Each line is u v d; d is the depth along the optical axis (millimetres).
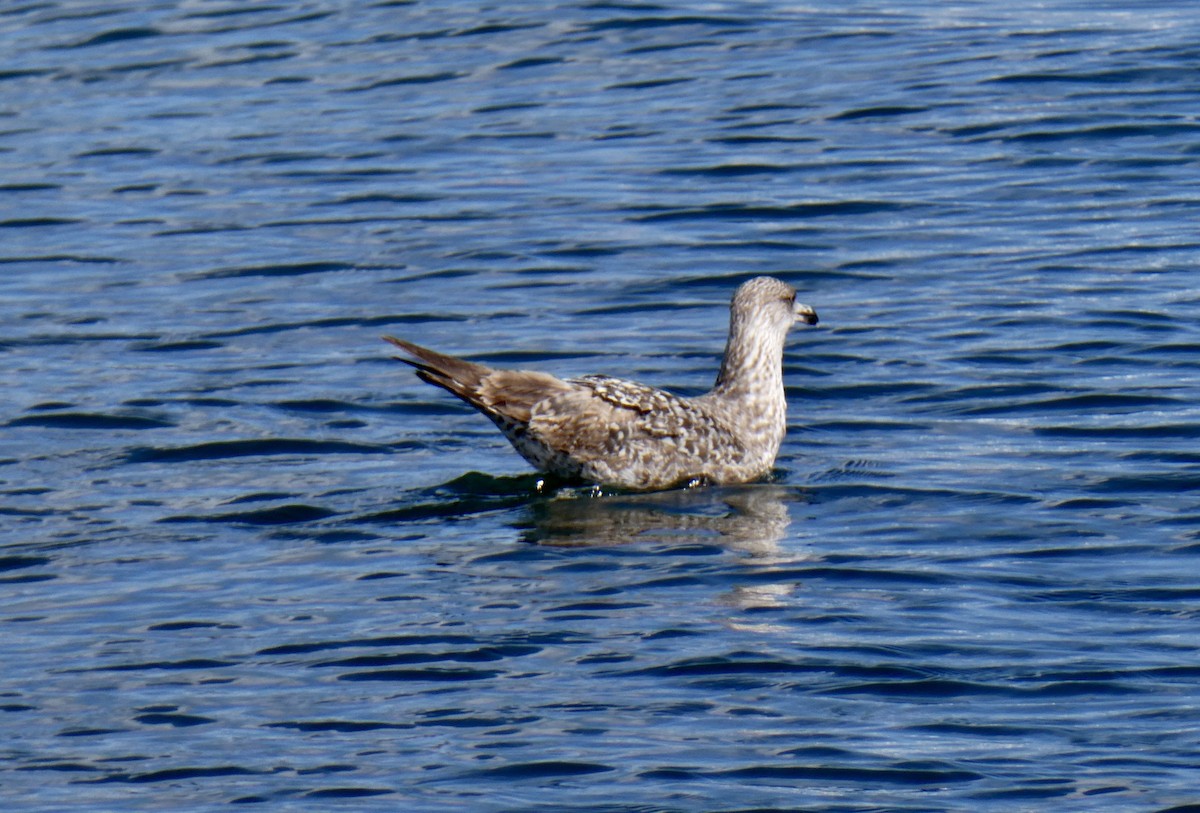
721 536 13719
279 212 23109
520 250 21391
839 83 26859
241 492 14898
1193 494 14188
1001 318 18609
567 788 9828
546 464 14945
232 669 11469
